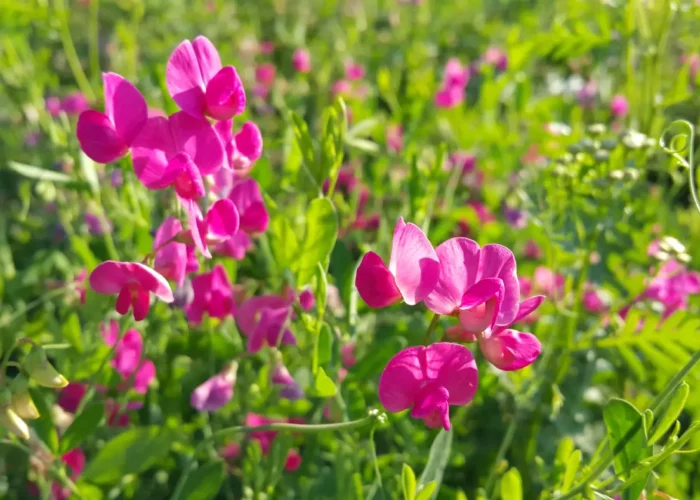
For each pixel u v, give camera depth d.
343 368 0.33
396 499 0.27
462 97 0.51
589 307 0.36
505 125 0.48
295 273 0.27
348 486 0.28
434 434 0.32
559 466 0.27
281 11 0.83
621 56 0.61
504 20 0.85
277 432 0.32
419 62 0.62
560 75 0.67
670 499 0.26
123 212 0.35
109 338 0.33
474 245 0.24
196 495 0.27
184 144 0.25
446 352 0.24
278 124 0.54
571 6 0.43
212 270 0.30
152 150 0.25
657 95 0.39
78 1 0.78
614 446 0.24
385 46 0.75
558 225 0.35
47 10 0.44
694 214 0.41
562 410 0.35
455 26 0.82
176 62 0.25
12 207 0.51
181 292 0.30
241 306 0.30
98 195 0.35
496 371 0.33
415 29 0.77
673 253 0.33
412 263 0.24
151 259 0.25
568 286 0.34
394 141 0.45
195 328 0.32
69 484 0.28
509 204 0.44
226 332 0.32
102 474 0.28
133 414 0.34
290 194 0.38
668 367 0.32
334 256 0.29
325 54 0.68
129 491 0.33
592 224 0.36
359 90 0.58
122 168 0.32
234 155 0.26
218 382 0.30
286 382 0.30
